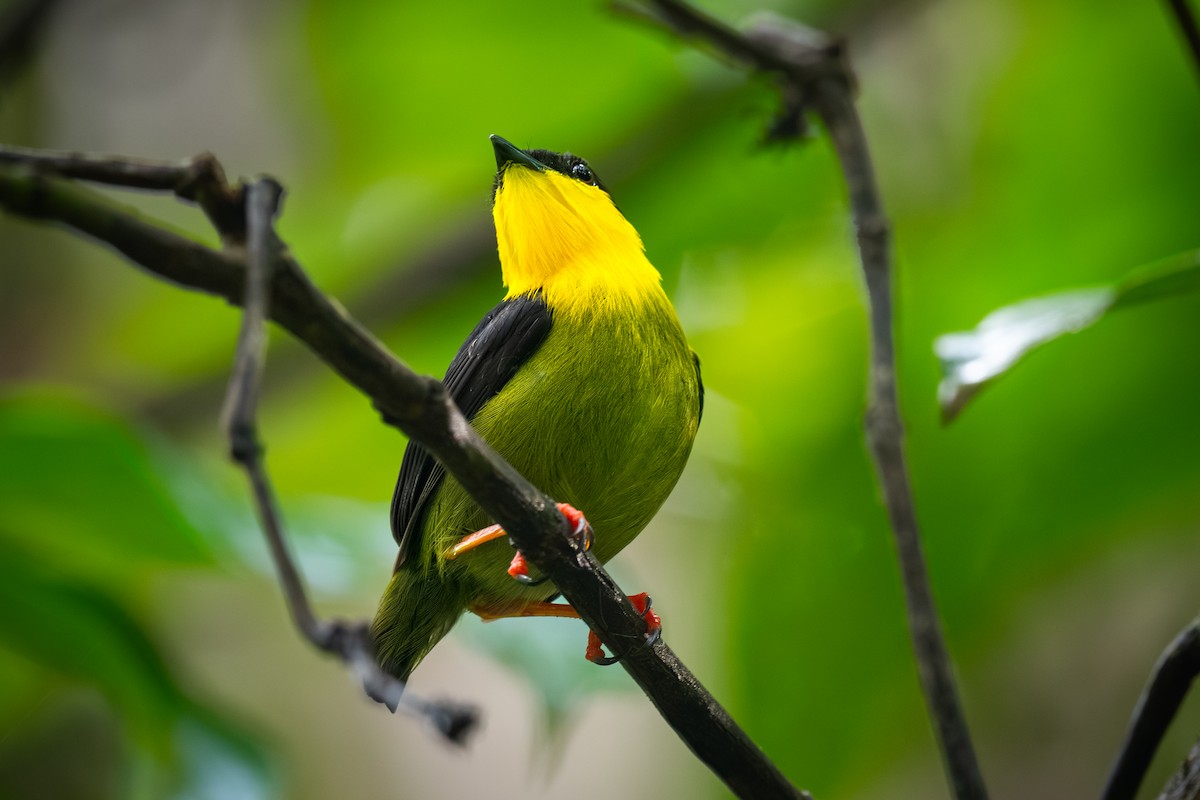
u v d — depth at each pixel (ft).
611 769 44.42
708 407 35.99
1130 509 31.50
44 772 33.40
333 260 40.81
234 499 24.94
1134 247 34.12
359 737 44.88
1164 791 16.63
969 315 34.81
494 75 38.78
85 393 39.45
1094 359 30.83
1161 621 34.91
